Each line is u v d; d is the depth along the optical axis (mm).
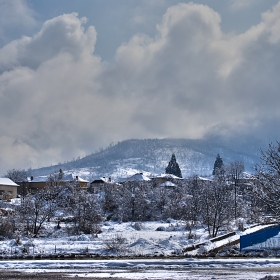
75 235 73875
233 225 75062
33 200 81688
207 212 69188
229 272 33750
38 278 31922
